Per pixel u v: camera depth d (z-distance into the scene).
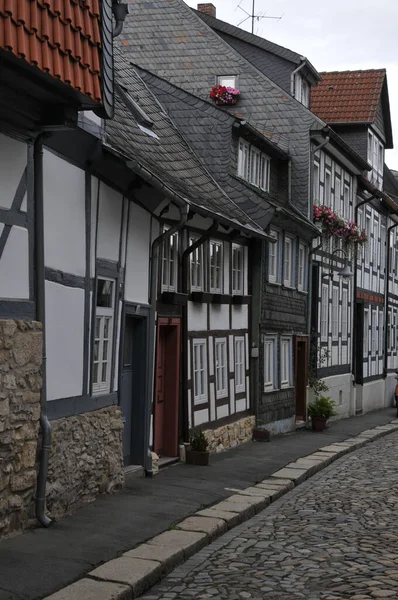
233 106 24.78
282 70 26.22
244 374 19.47
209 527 9.73
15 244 8.31
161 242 13.09
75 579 7.24
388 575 8.02
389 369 40.12
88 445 10.30
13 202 8.26
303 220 22.61
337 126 32.91
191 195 14.87
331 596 7.30
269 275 21.05
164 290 14.40
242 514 10.88
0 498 8.02
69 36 7.70
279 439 20.58
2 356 7.93
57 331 9.48
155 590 7.56
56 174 9.37
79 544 8.36
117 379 11.70
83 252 10.23
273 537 9.87
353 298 31.98
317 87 33.72
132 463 12.99
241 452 17.31
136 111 16.72
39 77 7.54
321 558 8.77
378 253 36.97
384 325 38.62
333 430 24.33
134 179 11.62
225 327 18.05
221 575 8.09
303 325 24.48
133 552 8.27
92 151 10.20
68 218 9.73
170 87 20.36
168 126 19.00
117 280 11.48
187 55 25.00
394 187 44.69
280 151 22.80
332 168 28.14
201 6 30.47
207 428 16.72
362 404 33.72
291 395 23.19
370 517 11.14
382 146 36.59
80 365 10.21
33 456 8.62
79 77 7.82
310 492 13.38
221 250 17.66
